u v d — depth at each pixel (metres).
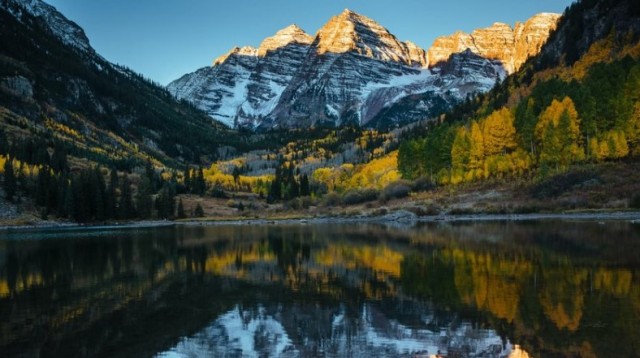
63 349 22.50
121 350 22.28
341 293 33.12
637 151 107.38
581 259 42.53
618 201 91.00
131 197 176.12
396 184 147.38
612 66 133.88
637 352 19.94
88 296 33.94
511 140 128.75
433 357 20.45
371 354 21.09
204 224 147.62
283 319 26.91
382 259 48.34
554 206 97.88
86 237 91.88
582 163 112.50
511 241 57.66
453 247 55.12
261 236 84.81
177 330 25.22
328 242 67.69
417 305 29.02
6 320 27.61
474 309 27.47
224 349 22.17
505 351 20.73
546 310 26.59
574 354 19.97
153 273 43.97
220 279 39.84
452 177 136.50
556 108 117.31
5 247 71.44
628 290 30.47
